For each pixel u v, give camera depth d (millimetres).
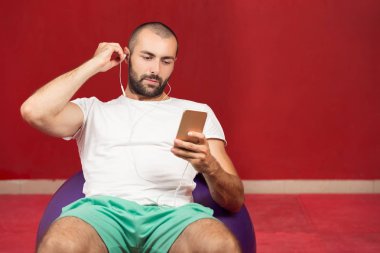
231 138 4719
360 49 4652
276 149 4734
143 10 4598
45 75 4648
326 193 4762
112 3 4598
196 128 2484
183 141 2484
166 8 4598
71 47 4625
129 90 2947
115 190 2709
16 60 4629
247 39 4629
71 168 4750
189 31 4617
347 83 4680
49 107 2646
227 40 4629
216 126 2898
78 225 2402
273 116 4703
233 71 4652
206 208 2648
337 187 4758
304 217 4246
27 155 4727
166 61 2875
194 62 4637
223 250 2348
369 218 4227
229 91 4668
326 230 4004
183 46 4625
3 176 4734
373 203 4531
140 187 2717
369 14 4629
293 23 4625
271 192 4762
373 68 4664
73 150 4734
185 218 2484
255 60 4652
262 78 4664
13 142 4715
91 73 2727
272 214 4305
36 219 4188
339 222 4145
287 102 4691
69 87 2670
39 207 4445
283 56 4652
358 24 4633
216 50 4629
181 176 2768
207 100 4676
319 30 4637
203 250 2369
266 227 4055
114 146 2773
